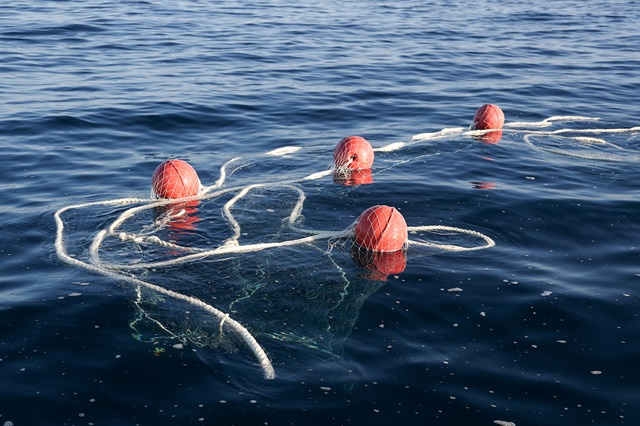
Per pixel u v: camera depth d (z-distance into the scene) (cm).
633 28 2706
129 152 1189
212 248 808
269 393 544
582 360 596
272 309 670
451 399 540
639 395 552
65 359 583
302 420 514
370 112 1484
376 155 1178
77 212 909
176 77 1720
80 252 791
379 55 2081
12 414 517
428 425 513
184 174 960
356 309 670
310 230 857
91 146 1213
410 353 600
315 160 1158
